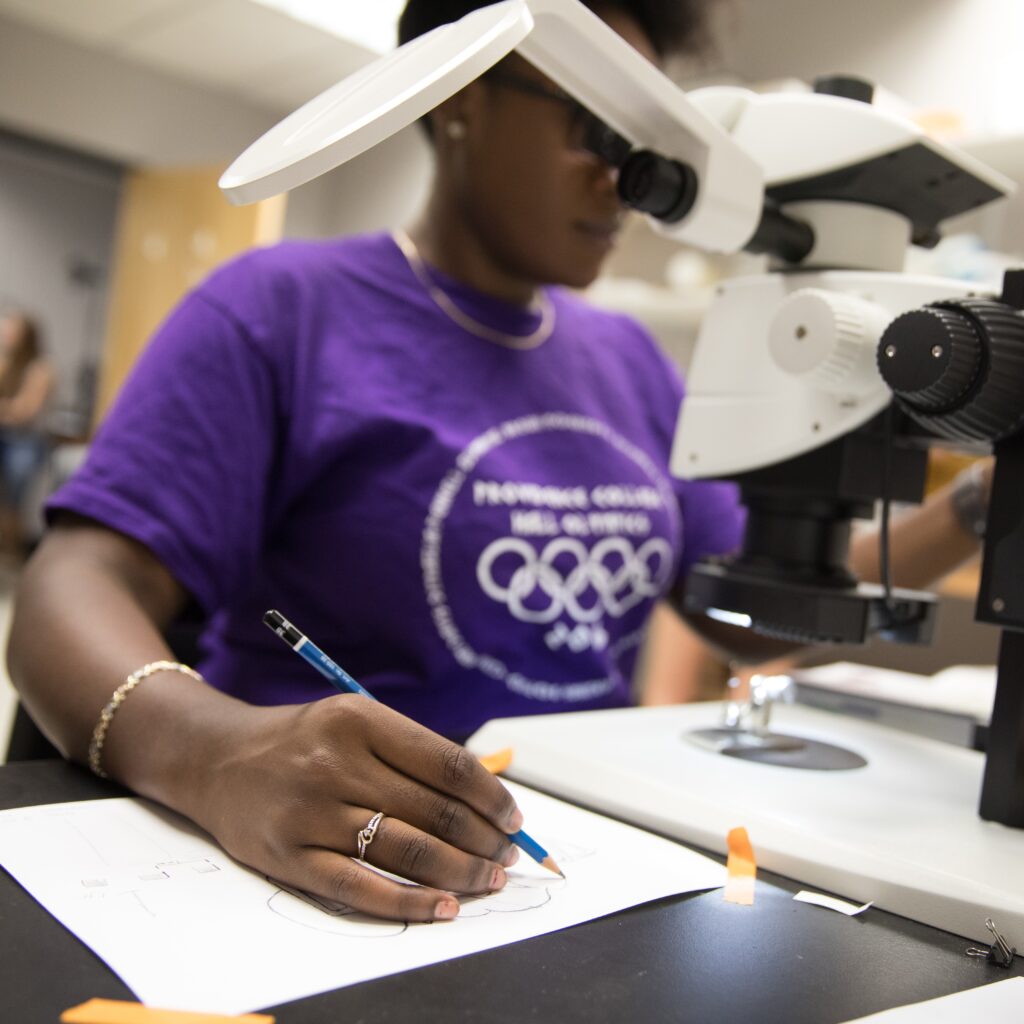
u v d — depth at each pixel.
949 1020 0.35
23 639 0.64
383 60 0.46
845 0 2.54
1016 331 0.51
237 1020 0.31
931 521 0.92
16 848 0.45
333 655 0.84
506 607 0.86
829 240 0.61
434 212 0.92
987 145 1.78
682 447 0.66
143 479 0.74
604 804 0.57
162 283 4.16
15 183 6.14
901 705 0.81
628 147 0.75
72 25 3.95
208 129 4.50
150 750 0.52
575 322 1.04
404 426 0.84
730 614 0.63
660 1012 0.34
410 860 0.42
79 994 0.33
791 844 0.50
